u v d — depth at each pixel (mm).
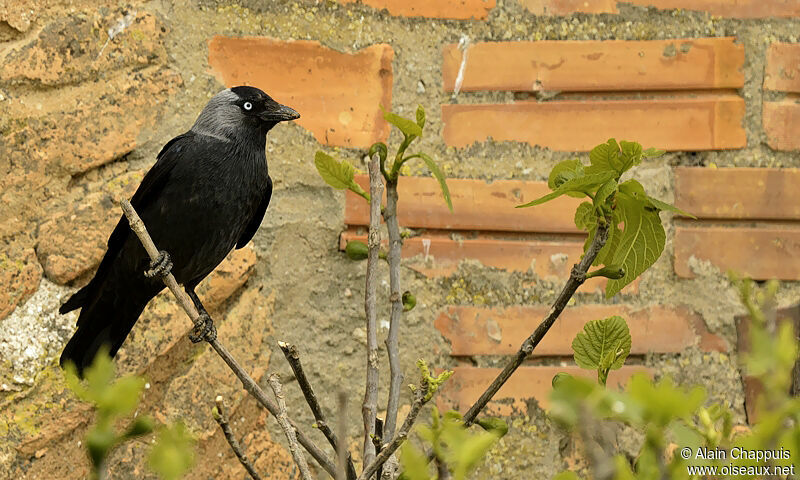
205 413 4539
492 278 4852
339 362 4785
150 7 4820
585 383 1861
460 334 4797
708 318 4844
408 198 4867
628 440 4605
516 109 4977
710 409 2490
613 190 2834
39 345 4344
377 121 4965
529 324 4809
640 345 4793
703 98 5020
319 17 4996
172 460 2018
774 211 4941
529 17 5051
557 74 5000
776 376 1834
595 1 5074
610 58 5020
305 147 4957
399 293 3617
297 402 4727
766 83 5047
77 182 4609
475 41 5020
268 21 4957
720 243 4910
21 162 4457
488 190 4891
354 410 4746
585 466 4715
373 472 2684
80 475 4277
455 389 4746
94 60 4680
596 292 4844
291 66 4957
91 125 4633
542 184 4906
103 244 4566
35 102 4531
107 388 1825
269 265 4852
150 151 4766
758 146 5016
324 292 4836
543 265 4867
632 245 3068
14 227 4406
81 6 4684
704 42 5051
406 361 4773
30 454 4195
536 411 4734
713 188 4941
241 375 3209
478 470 4652
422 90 4988
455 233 4887
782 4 5113
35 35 4570
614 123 4977
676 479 2035
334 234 4887
